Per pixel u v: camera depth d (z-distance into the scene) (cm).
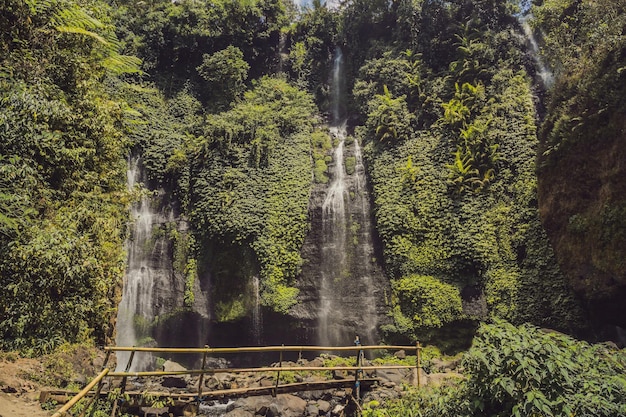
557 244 1352
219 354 1655
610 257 1153
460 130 1675
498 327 477
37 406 626
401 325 1467
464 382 565
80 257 834
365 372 1062
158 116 2162
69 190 919
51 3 944
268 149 1925
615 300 1170
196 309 1680
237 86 2278
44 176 865
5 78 823
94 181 995
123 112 1241
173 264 1795
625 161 1134
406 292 1496
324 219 1761
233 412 820
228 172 1852
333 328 1576
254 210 1742
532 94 1761
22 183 782
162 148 2009
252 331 1641
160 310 1733
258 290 1639
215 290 1702
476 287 1450
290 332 1611
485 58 1812
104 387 827
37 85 855
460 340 1422
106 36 1210
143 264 1823
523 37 1920
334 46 2467
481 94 1730
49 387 690
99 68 1210
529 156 1538
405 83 1959
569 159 1317
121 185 1136
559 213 1344
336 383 873
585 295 1240
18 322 739
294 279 1659
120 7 2288
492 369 430
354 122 2162
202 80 2352
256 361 1631
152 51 2294
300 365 1234
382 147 1825
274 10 2514
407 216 1597
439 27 2062
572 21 1636
